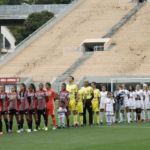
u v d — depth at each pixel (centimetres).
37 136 5384
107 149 4272
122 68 17275
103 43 19225
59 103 6381
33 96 6075
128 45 19188
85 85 6806
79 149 4294
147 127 6291
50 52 19600
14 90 5975
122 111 7275
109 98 6950
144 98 7550
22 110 6009
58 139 5056
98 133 5581
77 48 19325
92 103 6925
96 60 18125
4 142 4881
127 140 4878
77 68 17750
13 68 18675
